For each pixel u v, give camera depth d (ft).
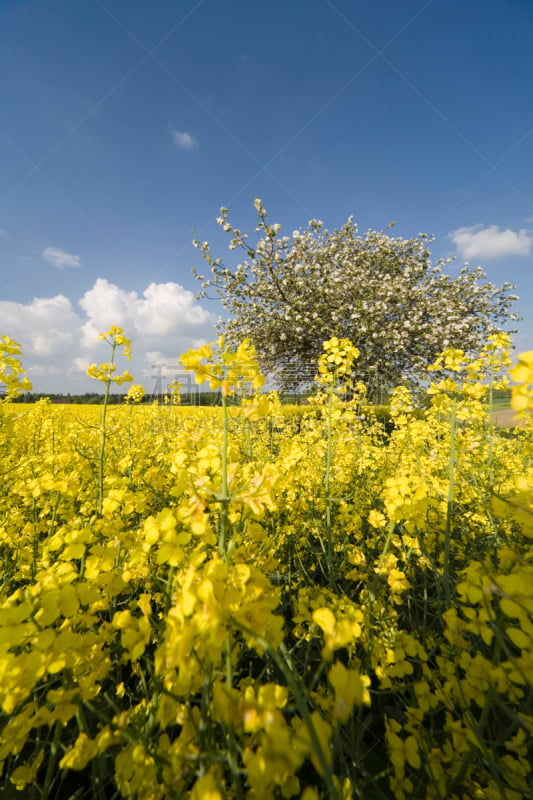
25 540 7.38
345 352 9.32
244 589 2.45
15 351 8.04
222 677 3.59
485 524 7.71
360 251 49.34
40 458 9.57
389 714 4.97
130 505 4.75
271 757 1.74
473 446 6.41
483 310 49.32
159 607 6.29
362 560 6.24
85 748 2.55
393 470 12.98
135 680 5.33
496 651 2.89
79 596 2.84
